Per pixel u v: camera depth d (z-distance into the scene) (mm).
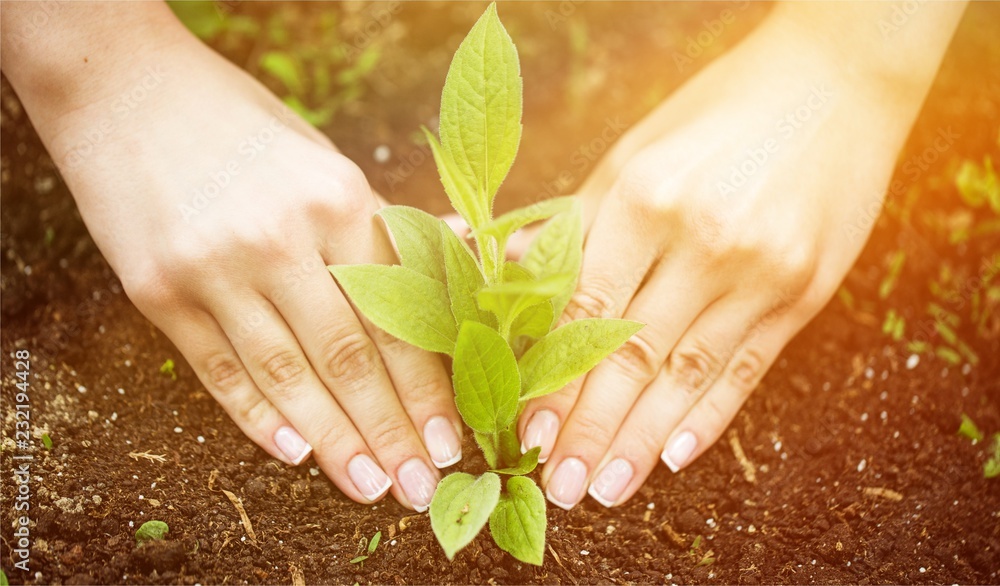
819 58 478
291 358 448
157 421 472
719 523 469
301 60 608
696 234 450
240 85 477
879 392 501
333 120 598
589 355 421
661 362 459
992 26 590
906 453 484
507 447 442
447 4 631
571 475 455
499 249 406
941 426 490
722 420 475
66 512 432
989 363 506
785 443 490
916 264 532
